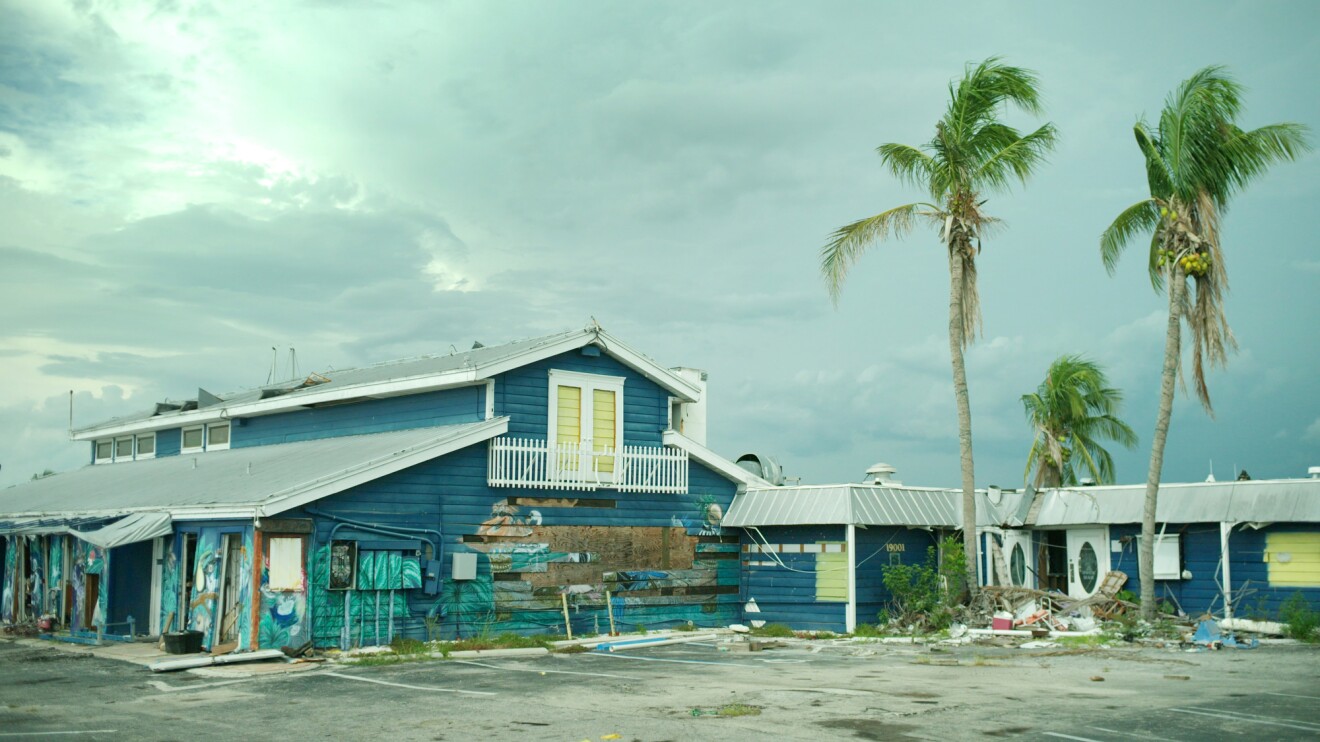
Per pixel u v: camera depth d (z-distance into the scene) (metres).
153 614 21.27
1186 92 21.86
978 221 23.33
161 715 12.30
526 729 11.15
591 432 22.91
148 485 25.16
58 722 11.84
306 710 12.56
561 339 22.42
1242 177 21.66
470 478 20.88
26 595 24.78
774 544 24.48
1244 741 10.23
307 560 18.38
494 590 20.88
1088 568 25.53
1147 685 14.26
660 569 23.48
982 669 16.30
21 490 32.66
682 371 31.64
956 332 23.14
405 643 18.83
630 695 13.58
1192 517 23.50
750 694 13.55
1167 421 22.09
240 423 29.72
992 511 26.20
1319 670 15.88
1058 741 10.27
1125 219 23.47
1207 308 21.98
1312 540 22.11
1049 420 33.59
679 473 23.97
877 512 23.77
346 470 18.86
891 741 10.30
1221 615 22.83
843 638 21.91
